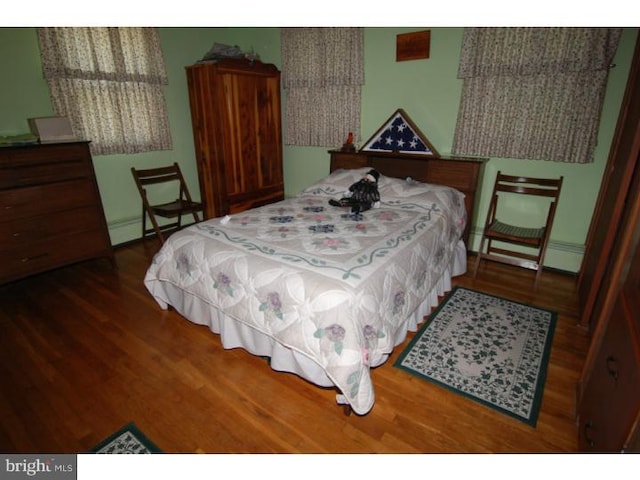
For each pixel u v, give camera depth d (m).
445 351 1.94
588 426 1.27
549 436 1.44
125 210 3.48
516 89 2.62
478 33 2.65
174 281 2.05
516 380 1.74
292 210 2.56
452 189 2.78
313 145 3.80
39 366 1.86
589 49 2.30
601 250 1.99
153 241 3.65
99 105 3.06
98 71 2.94
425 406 1.59
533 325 2.17
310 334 1.50
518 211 2.93
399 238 2.02
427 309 2.24
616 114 2.38
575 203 2.69
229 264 1.78
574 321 2.21
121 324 2.22
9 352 1.96
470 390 1.68
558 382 1.72
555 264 2.88
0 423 1.51
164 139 3.53
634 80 2.12
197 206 3.49
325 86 3.50
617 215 1.84
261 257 1.76
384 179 2.90
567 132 2.51
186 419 1.54
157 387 1.72
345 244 1.90
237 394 1.68
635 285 1.19
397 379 1.75
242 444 1.42
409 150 3.15
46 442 1.43
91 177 2.72
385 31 3.08
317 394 1.68
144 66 3.25
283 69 3.72
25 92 2.69
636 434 0.89
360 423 1.51
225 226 2.20
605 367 1.24
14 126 2.68
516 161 2.82
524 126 2.66
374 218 2.36
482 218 3.13
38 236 2.52
